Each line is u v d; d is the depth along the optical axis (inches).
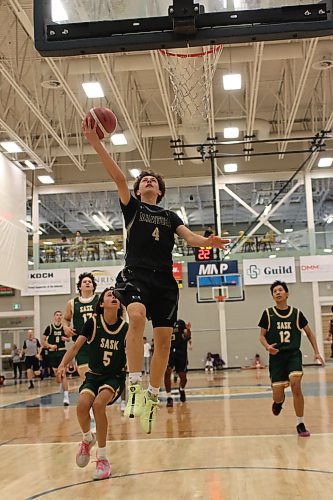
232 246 958.4
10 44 588.7
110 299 187.5
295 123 947.3
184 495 151.9
